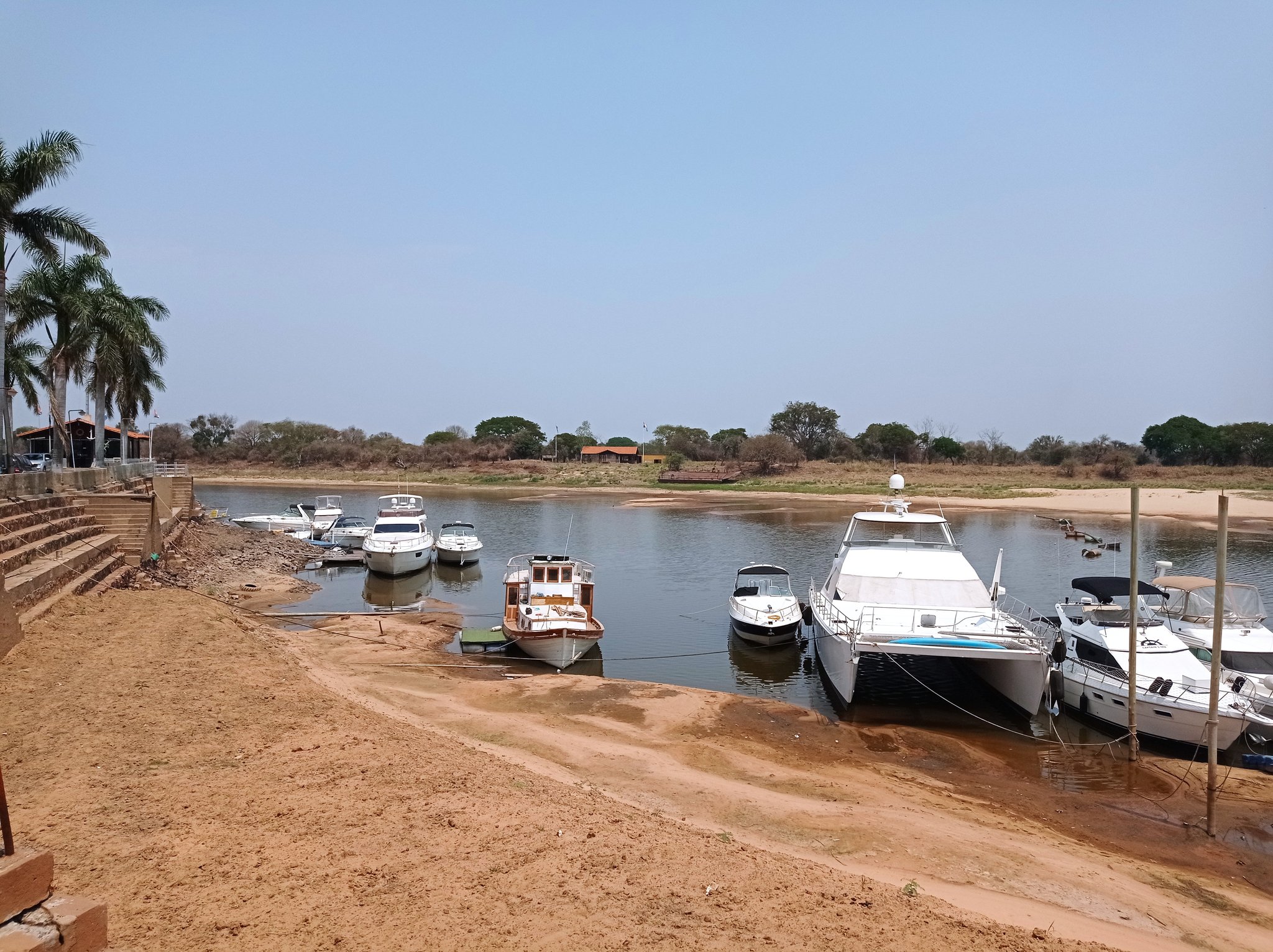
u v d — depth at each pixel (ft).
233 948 16.38
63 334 103.14
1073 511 193.36
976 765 43.52
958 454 342.85
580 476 305.53
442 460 342.85
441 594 96.73
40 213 83.87
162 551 83.25
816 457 354.95
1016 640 52.01
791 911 19.95
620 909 19.10
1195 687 46.34
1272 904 29.01
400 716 42.80
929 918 20.84
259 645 48.65
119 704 33.63
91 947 14.79
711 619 83.82
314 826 22.82
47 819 22.49
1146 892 28.71
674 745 43.21
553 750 40.16
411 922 17.80
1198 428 328.29
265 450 351.46
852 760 43.50
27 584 47.14
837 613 59.11
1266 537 149.28
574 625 64.28
